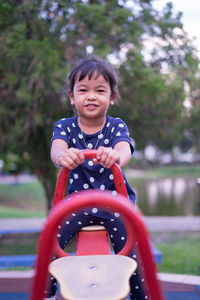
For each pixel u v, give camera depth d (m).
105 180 1.59
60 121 1.65
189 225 6.65
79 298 0.92
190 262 3.64
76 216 1.49
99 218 1.51
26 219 7.79
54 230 0.96
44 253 0.97
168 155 50.72
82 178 1.60
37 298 0.98
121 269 1.08
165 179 25.48
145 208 10.96
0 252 4.77
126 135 1.56
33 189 18.20
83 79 1.51
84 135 1.61
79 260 1.16
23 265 3.55
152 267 1.00
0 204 14.23
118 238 1.54
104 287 0.97
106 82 1.52
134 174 29.89
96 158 1.19
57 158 1.32
